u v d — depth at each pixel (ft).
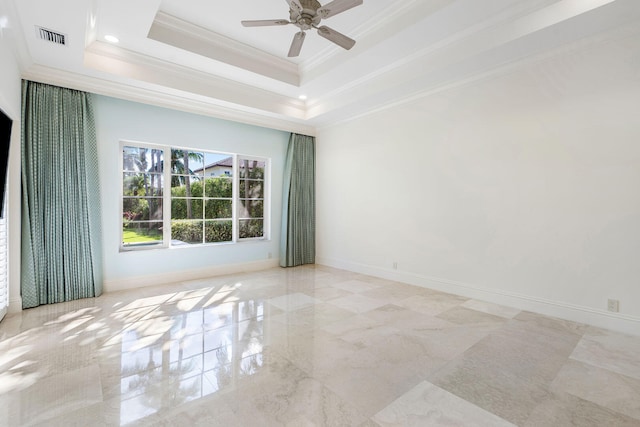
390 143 15.62
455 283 13.24
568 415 5.71
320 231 20.01
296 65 14.64
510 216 11.53
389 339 8.92
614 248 9.40
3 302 10.17
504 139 11.59
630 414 5.73
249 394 6.31
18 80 10.50
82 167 12.28
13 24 8.41
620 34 9.05
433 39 11.06
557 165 10.39
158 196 14.93
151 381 6.75
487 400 6.16
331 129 18.99
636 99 8.93
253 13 10.74
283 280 15.74
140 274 14.28
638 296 9.04
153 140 14.38
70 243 12.09
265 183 18.97
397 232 15.46
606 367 7.36
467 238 12.79
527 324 9.95
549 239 10.64
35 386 6.54
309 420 5.56
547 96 10.52
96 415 5.66
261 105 16.01
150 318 10.44
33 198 11.25
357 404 6.03
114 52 11.65
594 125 9.64
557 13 8.75
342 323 10.12
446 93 13.26
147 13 9.55
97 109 12.91
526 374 7.09
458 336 9.11
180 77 13.32
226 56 12.71
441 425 5.46
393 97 14.64
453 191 13.17
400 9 10.37
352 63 12.78
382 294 13.33
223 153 17.12
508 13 9.46
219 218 17.26
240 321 10.26
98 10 9.38
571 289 10.21
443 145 13.44
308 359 7.77
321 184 19.84
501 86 11.59
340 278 16.17
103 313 10.84
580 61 9.83
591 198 9.77
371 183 16.67
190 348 8.33
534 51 10.38
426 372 7.18
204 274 16.30
